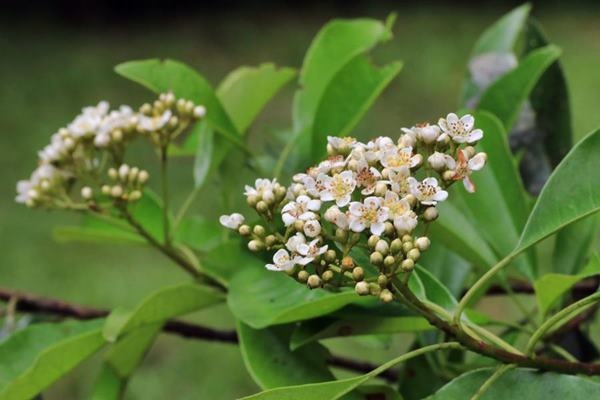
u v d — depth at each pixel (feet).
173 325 1.99
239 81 2.07
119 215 1.94
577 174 1.63
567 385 1.57
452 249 1.88
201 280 1.94
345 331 1.69
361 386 1.67
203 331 2.00
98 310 2.04
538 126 2.07
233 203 2.05
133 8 10.97
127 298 5.86
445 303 1.68
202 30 10.71
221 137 2.00
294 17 11.07
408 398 1.82
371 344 1.88
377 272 1.67
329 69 2.06
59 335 1.91
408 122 8.17
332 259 1.59
